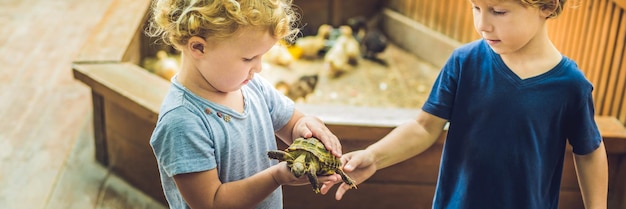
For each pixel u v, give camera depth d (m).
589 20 2.20
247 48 1.12
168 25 1.16
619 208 2.04
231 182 1.20
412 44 3.64
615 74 2.09
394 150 1.46
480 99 1.35
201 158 1.16
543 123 1.32
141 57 2.98
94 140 2.40
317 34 3.92
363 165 1.44
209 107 1.19
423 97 3.15
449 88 1.41
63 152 2.48
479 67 1.36
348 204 2.13
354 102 3.08
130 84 2.23
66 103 2.85
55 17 3.74
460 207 1.42
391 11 3.83
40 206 2.17
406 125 1.48
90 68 2.34
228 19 1.08
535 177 1.36
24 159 2.43
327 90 3.20
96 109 2.33
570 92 1.30
